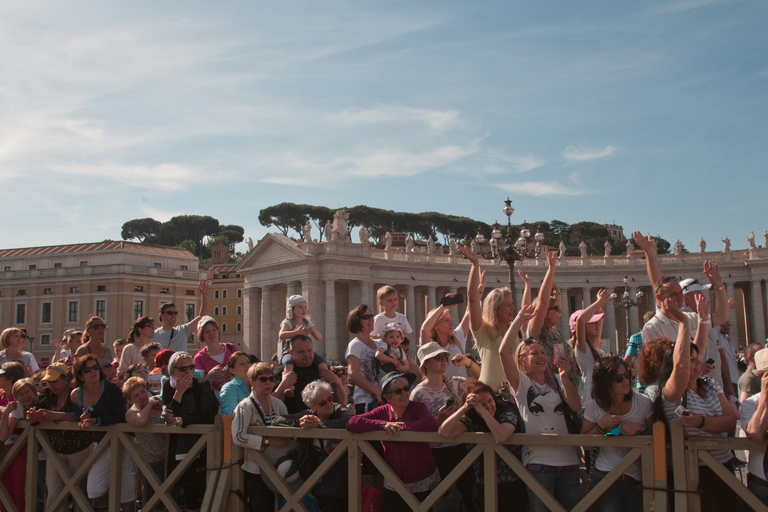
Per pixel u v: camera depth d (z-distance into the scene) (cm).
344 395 1112
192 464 1045
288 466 935
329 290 6888
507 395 883
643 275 8025
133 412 1002
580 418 858
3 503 1123
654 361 821
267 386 947
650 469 720
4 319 8931
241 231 15962
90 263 8944
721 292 995
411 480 870
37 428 1094
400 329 1105
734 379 1053
